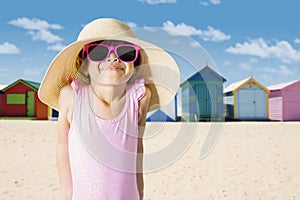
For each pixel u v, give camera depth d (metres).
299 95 21.02
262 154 7.38
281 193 4.83
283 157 7.02
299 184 5.20
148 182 5.52
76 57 2.02
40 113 20.81
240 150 7.90
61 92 1.99
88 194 1.79
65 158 1.96
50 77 1.98
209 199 4.66
